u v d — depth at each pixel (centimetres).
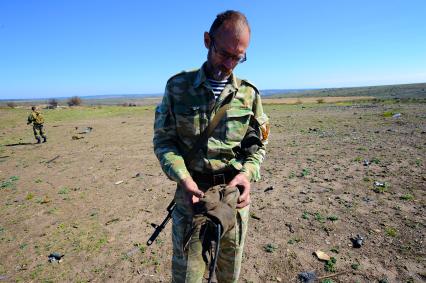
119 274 397
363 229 458
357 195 586
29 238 510
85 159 1138
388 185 626
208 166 206
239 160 220
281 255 408
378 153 902
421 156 830
